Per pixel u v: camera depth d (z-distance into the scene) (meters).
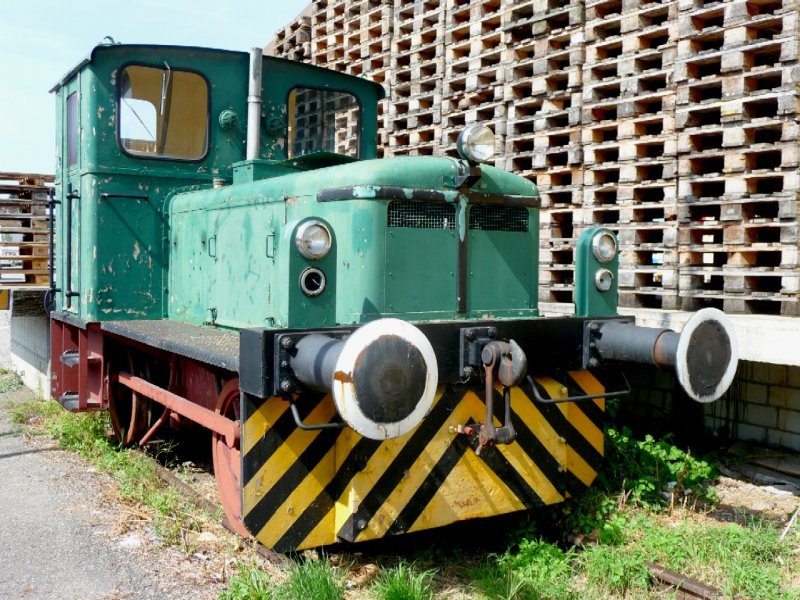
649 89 6.31
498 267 4.59
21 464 6.13
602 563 4.02
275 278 4.56
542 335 4.21
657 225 6.04
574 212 6.60
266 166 5.45
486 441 3.80
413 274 4.26
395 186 4.16
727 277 5.67
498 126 7.21
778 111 5.27
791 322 4.97
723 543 4.30
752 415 6.05
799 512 4.78
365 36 8.86
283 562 3.94
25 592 3.71
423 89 8.26
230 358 3.83
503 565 4.09
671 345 3.98
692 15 5.70
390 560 4.26
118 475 5.61
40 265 9.64
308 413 3.88
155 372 6.05
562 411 4.56
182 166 6.07
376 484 3.86
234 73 6.16
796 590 3.81
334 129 6.50
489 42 7.56
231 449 4.32
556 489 4.51
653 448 5.68
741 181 5.51
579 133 6.51
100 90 5.75
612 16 6.30
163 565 4.07
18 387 10.02
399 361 3.32
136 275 5.97
